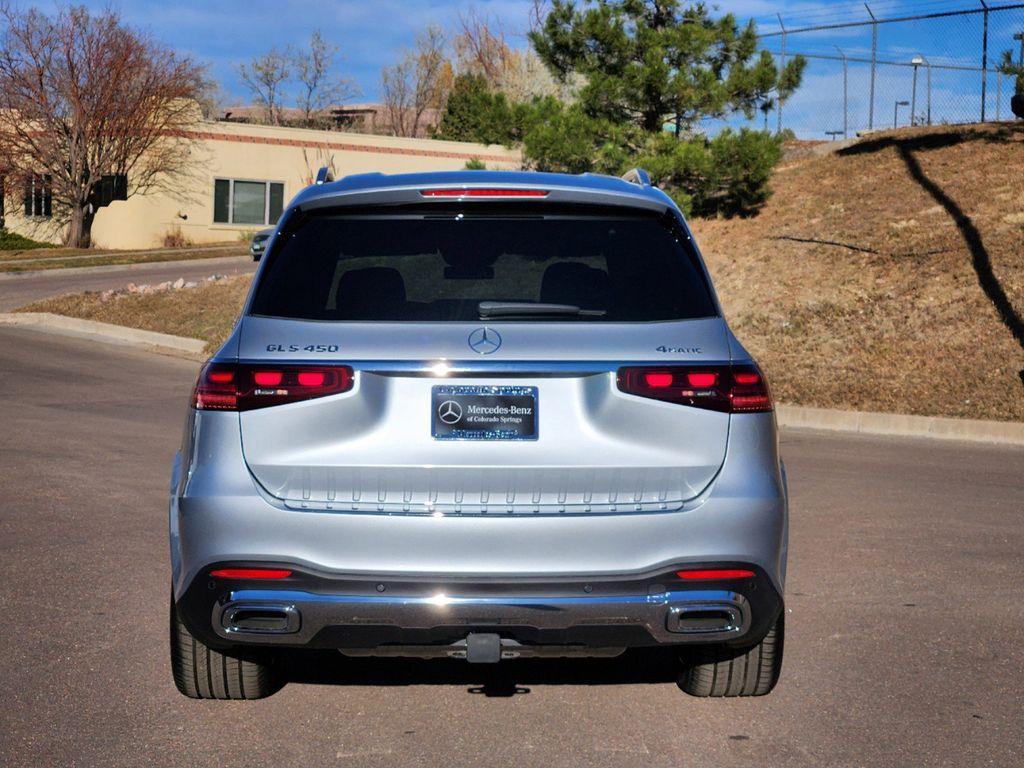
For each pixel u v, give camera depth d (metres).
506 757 3.82
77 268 29.11
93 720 4.09
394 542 3.57
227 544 3.59
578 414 3.66
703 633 3.69
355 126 70.00
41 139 35.06
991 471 9.28
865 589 5.85
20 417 11.09
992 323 13.79
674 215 4.17
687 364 3.70
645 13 20.89
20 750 3.82
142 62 35.09
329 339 3.70
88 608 5.36
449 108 57.69
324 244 4.03
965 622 5.33
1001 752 3.88
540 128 19.75
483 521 3.57
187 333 18.64
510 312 3.78
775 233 19.17
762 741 3.96
